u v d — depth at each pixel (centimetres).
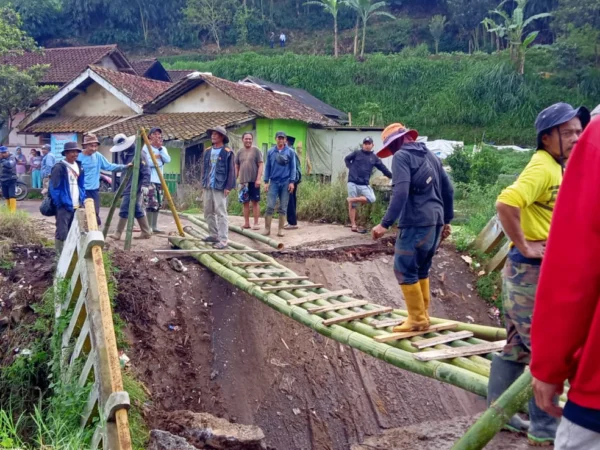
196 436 553
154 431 505
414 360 492
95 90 2161
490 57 3703
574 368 192
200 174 1708
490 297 994
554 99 3266
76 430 495
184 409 682
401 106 3497
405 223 508
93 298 529
